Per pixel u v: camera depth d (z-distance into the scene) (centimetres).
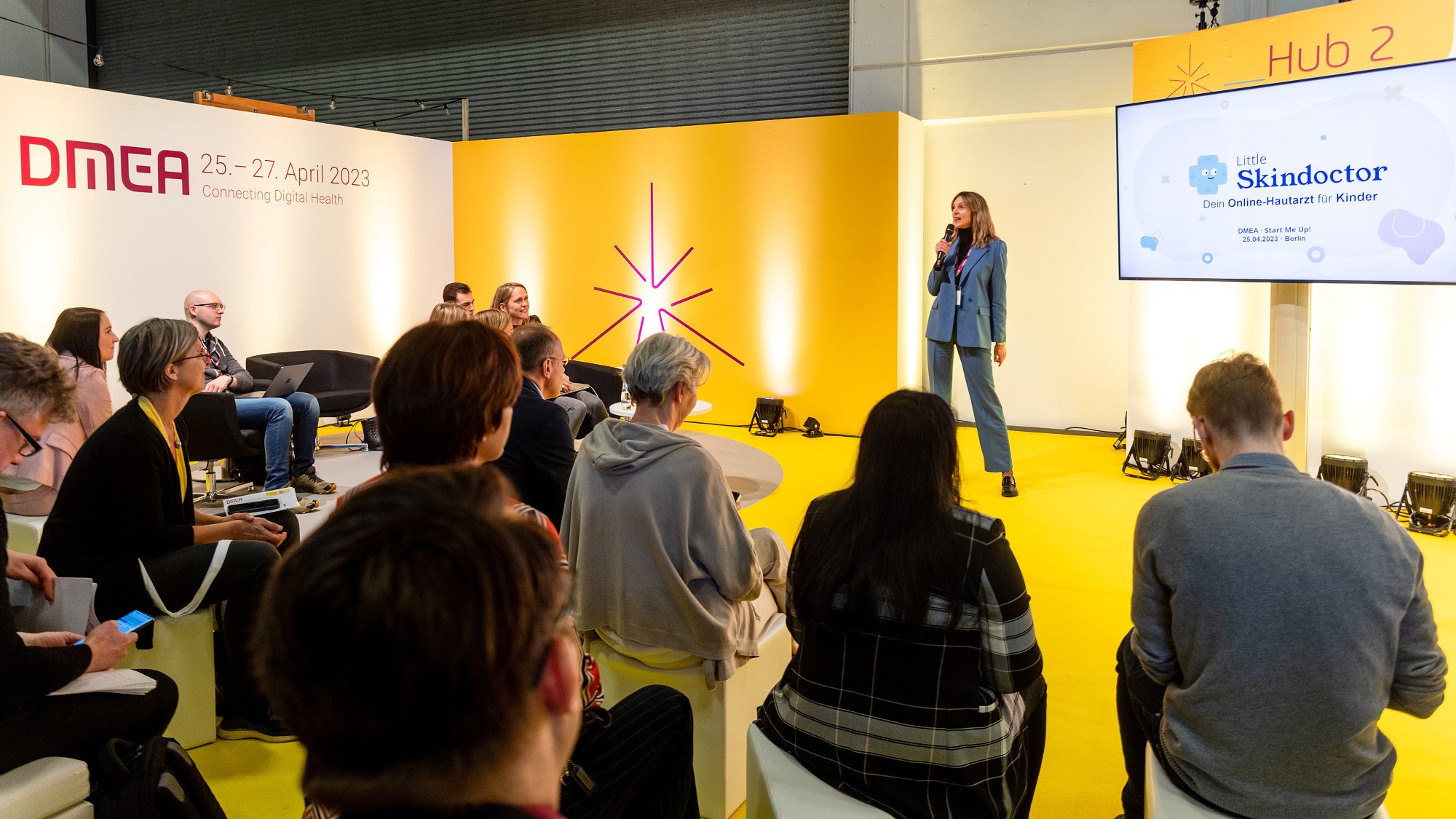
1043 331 713
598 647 230
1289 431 170
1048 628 349
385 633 50
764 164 714
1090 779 246
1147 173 455
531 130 902
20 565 196
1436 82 352
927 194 736
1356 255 384
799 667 168
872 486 155
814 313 712
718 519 209
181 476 265
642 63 847
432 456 141
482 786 53
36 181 564
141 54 1072
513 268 809
